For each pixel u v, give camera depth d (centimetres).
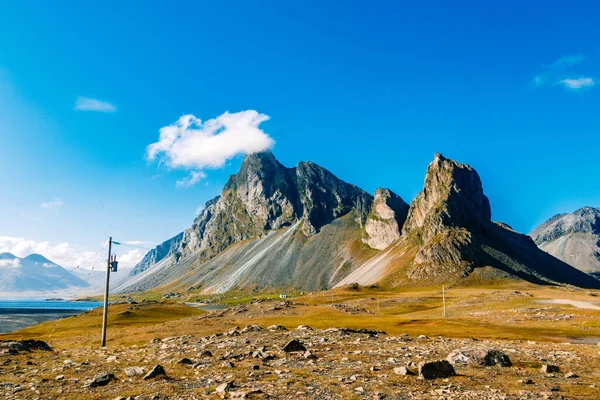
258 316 14500
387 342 4291
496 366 2766
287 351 3475
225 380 2302
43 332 11969
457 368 2666
